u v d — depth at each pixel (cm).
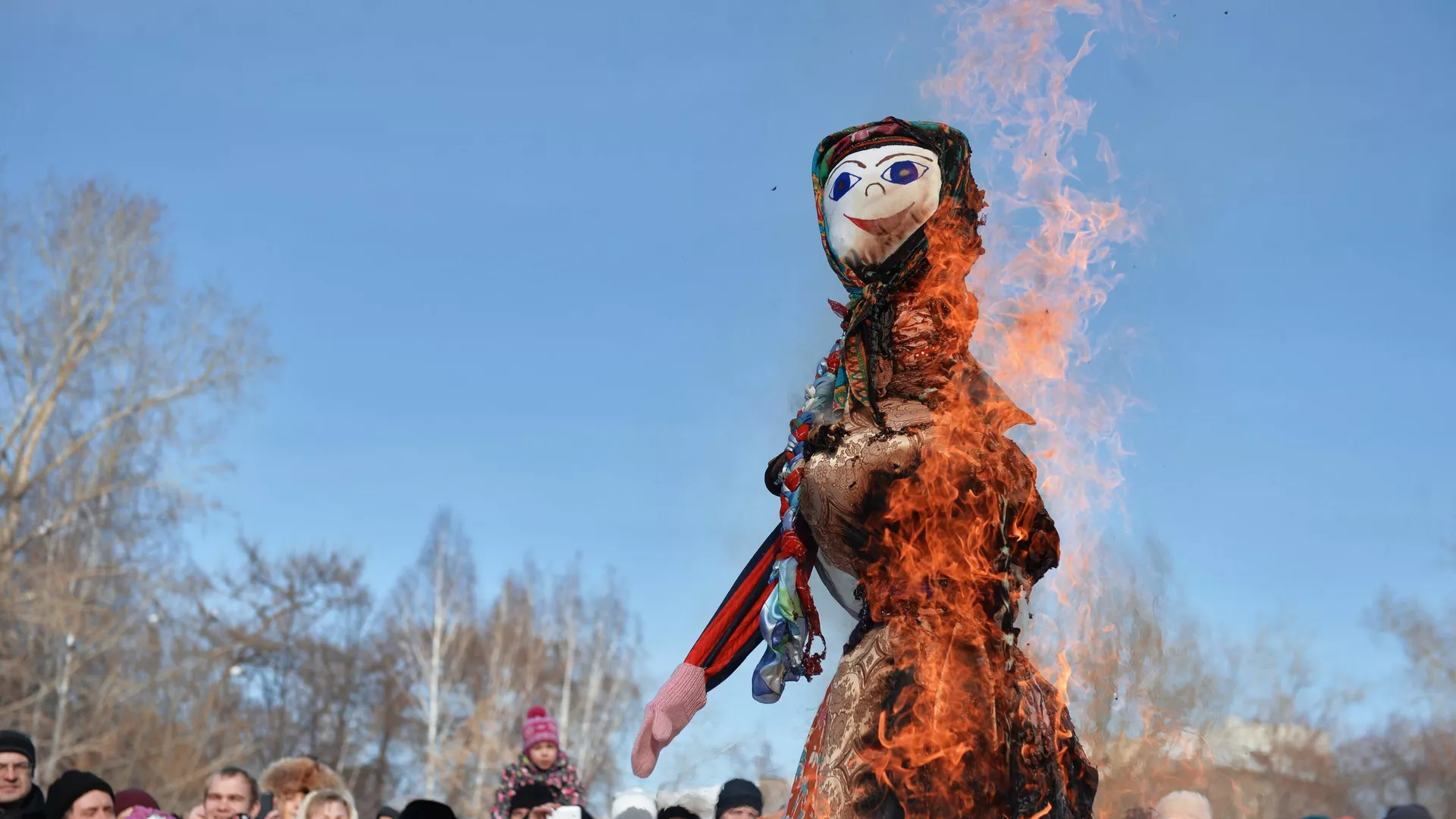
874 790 248
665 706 286
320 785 658
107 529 2675
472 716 3741
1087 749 298
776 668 279
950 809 243
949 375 271
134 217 2822
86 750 2345
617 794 609
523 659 4206
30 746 594
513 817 665
